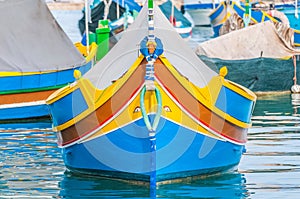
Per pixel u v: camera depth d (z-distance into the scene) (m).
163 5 99.19
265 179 30.94
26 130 43.41
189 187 29.78
